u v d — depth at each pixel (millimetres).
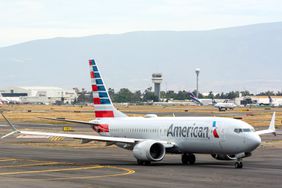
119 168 88375
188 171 83438
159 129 98688
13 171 84500
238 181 71750
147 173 80875
